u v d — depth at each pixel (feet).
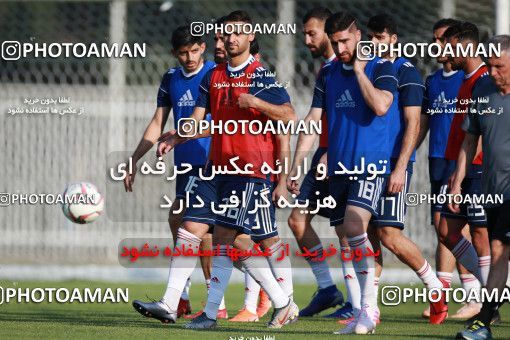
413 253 87.66
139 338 70.44
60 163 152.66
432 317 89.45
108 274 148.56
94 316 92.84
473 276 98.58
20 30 176.86
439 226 92.99
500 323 91.30
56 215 153.48
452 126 93.20
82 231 153.58
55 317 91.40
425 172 145.38
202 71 93.30
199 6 168.35
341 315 96.27
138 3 166.71
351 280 80.59
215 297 79.25
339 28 75.20
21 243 154.10
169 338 70.69
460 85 93.61
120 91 151.94
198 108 82.64
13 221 154.10
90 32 174.70
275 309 81.61
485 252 90.74
